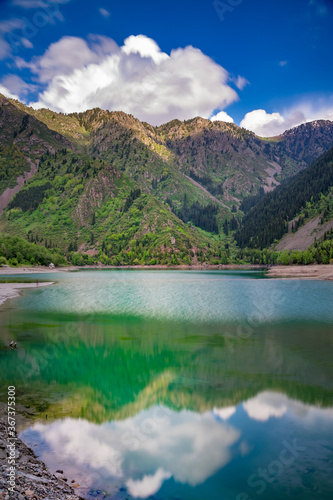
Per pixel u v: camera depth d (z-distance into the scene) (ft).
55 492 30.96
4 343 99.96
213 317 147.95
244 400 58.54
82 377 70.69
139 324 131.64
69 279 439.22
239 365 79.46
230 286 321.52
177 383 67.26
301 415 52.60
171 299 217.56
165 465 37.93
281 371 74.95
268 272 616.39
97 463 38.24
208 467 38.09
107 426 48.49
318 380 69.05
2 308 174.70
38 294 244.42
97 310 167.94
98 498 31.60
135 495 32.35
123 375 72.33
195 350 93.20
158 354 89.04
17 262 647.56
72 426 47.96
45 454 39.81
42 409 53.88
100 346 97.04
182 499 32.14
